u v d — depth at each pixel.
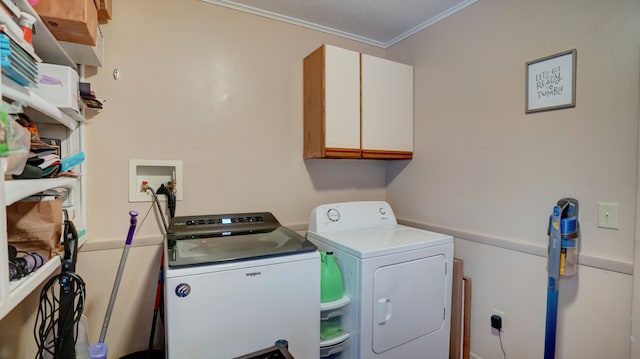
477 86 1.85
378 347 1.50
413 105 2.29
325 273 1.52
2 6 0.70
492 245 1.77
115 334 1.64
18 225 0.96
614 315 1.31
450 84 2.01
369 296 1.47
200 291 1.14
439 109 2.09
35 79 0.86
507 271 1.70
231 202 1.93
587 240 1.39
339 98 1.96
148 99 1.69
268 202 2.05
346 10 1.98
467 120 1.91
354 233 1.87
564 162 1.47
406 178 2.36
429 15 2.05
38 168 0.96
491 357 1.78
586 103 1.39
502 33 1.71
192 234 1.58
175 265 1.13
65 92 1.14
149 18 1.69
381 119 2.13
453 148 2.00
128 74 1.65
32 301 1.44
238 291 1.21
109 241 1.62
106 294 1.62
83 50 1.35
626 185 1.27
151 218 1.73
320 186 2.26
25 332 1.43
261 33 2.00
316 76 1.99
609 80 1.32
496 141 1.75
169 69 1.74
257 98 2.00
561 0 1.47
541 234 1.56
